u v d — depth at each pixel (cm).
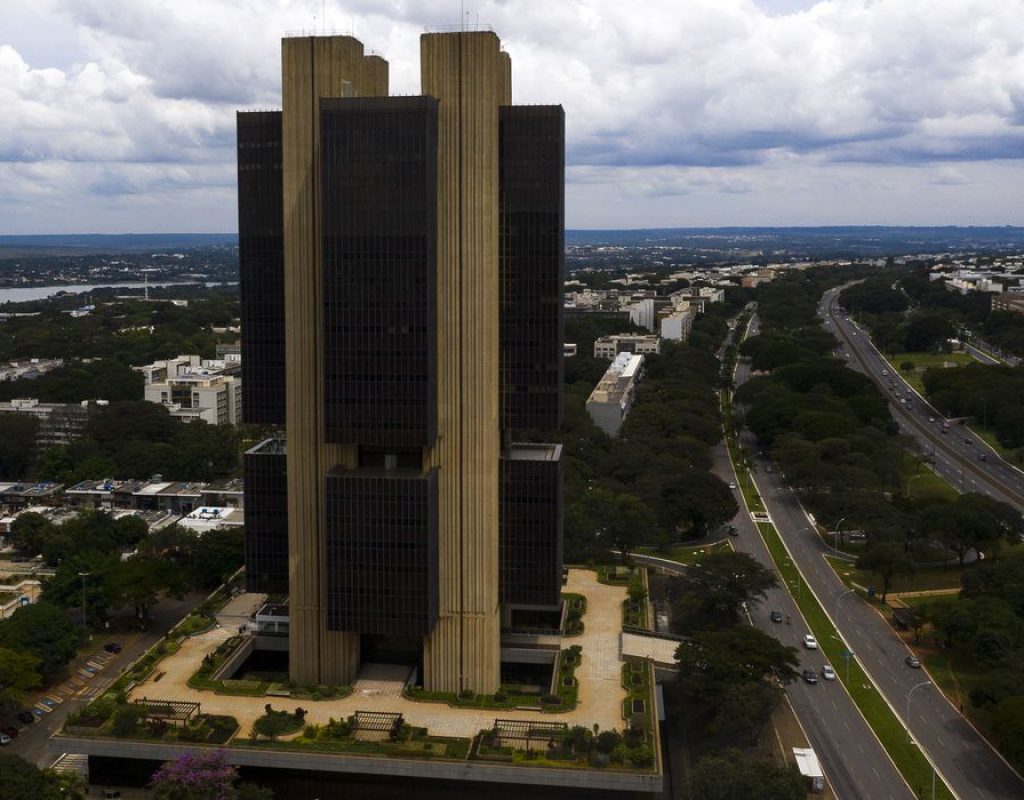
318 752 16412
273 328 19825
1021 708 17125
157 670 19575
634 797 16475
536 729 17138
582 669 19800
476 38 17688
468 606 18788
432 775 16225
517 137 19150
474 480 18538
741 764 15212
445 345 18350
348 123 17450
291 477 18988
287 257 18400
